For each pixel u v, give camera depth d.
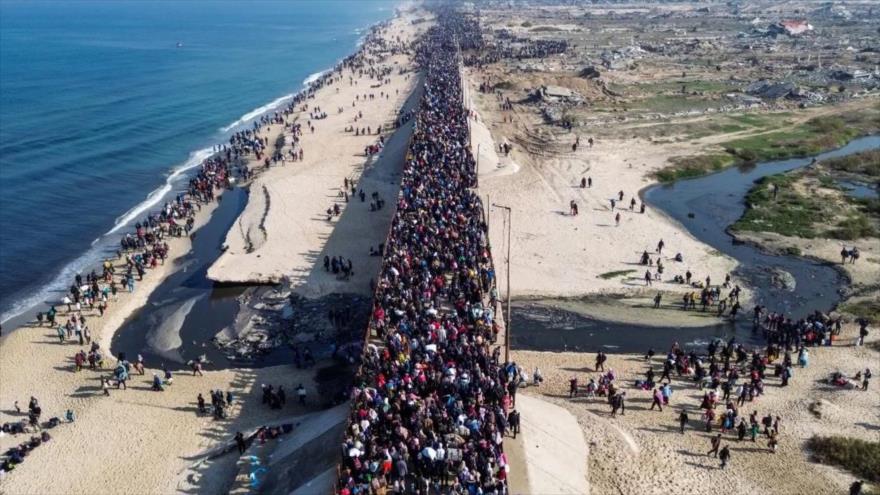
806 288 57.12
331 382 45.00
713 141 100.88
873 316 51.47
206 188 83.50
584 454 34.84
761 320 51.59
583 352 47.75
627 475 33.56
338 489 28.88
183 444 39.00
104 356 49.00
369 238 67.50
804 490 33.09
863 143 102.38
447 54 182.00
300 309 54.78
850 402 40.69
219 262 62.81
